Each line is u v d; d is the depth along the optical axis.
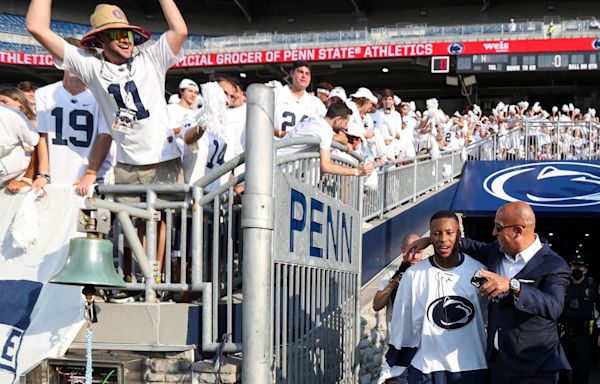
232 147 6.18
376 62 32.94
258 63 33.25
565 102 38.88
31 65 33.28
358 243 5.69
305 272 4.36
